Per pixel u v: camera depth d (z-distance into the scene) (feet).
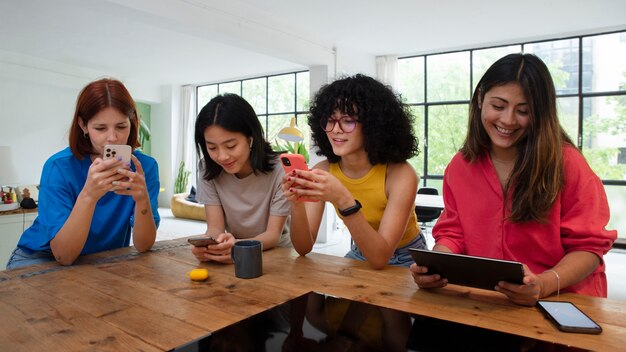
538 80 3.45
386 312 2.70
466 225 4.23
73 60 20.75
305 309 2.75
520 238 3.88
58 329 2.43
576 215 3.62
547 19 14.61
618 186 15.99
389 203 4.24
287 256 4.31
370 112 4.14
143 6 10.53
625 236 15.93
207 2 12.16
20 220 10.92
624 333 2.35
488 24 15.19
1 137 20.71
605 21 14.82
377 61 19.98
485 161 4.12
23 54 19.71
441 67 19.33
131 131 4.74
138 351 2.15
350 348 2.17
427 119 19.77
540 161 3.54
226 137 4.45
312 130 4.91
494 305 2.83
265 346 2.20
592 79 16.22
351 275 3.56
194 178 28.04
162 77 25.26
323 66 17.03
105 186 3.92
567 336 2.31
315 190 3.62
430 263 3.01
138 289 3.17
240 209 5.25
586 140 16.49
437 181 19.70
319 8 13.64
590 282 3.57
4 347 2.20
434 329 2.42
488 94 3.66
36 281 3.39
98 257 4.26
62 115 22.88
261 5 13.41
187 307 2.78
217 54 19.34
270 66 21.98
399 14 14.14
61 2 10.09
